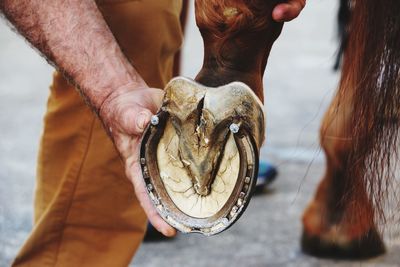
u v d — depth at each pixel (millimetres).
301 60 4754
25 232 2449
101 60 1306
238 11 1101
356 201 1291
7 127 3510
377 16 1167
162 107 1142
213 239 2400
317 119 3607
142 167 1175
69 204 1678
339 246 2205
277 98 3975
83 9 1329
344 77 1266
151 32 1613
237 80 1128
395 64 1176
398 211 1307
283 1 1114
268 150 3195
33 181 2883
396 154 1244
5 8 1331
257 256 2287
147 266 2221
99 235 1704
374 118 1209
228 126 1105
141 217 1718
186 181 1155
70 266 1696
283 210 2607
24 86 4172
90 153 1656
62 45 1319
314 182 2850
